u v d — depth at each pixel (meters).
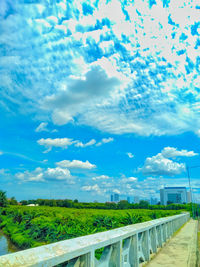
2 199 62.72
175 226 16.48
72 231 18.17
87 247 2.88
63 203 73.19
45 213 32.72
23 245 16.91
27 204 79.94
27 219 28.59
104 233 3.75
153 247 7.40
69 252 2.49
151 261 6.35
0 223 34.00
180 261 6.35
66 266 2.86
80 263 2.90
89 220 23.86
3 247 17.58
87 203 74.31
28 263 1.98
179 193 182.12
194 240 11.05
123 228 4.69
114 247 3.96
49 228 19.38
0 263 1.82
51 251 2.37
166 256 7.06
